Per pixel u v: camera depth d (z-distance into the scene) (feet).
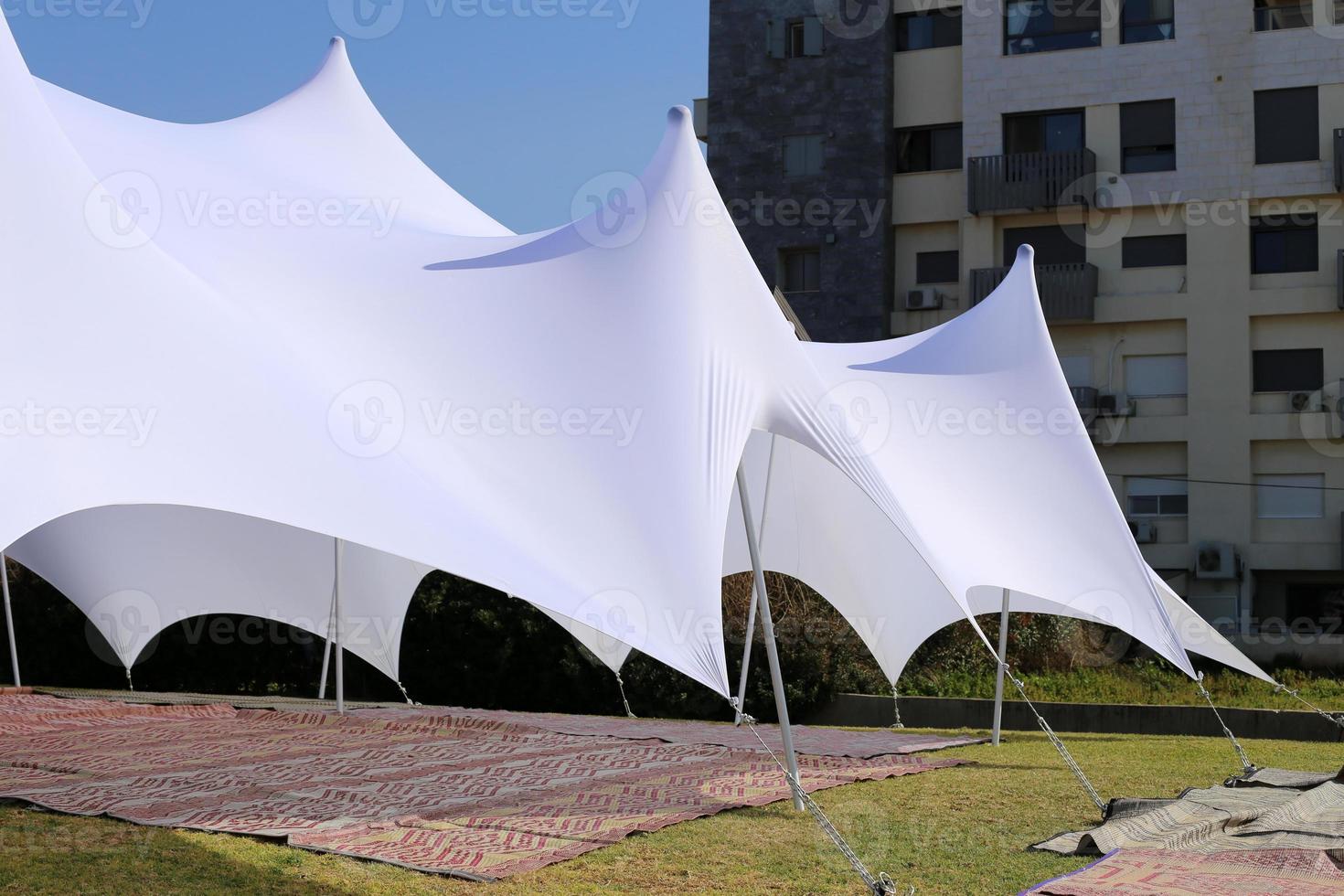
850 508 44.50
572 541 25.26
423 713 47.60
